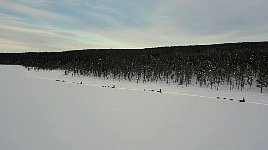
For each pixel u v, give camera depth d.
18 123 25.38
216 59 120.19
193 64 117.38
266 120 31.88
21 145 19.06
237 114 36.03
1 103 36.09
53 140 20.62
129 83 103.25
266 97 70.75
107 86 85.31
